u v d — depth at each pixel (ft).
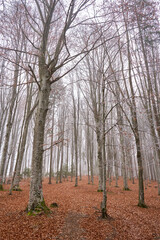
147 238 14.74
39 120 21.45
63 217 18.57
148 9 17.92
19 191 37.93
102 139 21.42
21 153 41.57
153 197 35.50
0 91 50.44
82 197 31.83
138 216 20.89
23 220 16.66
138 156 27.58
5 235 13.52
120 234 15.25
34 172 19.75
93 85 40.93
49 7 21.77
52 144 21.58
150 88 27.02
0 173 37.17
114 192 40.63
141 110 26.21
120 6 17.04
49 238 13.53
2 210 20.26
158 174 39.52
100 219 18.60
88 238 14.05
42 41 23.11
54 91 40.37
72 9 20.45
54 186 51.65
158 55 29.71
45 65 22.71
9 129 39.45
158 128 27.48
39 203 19.06
